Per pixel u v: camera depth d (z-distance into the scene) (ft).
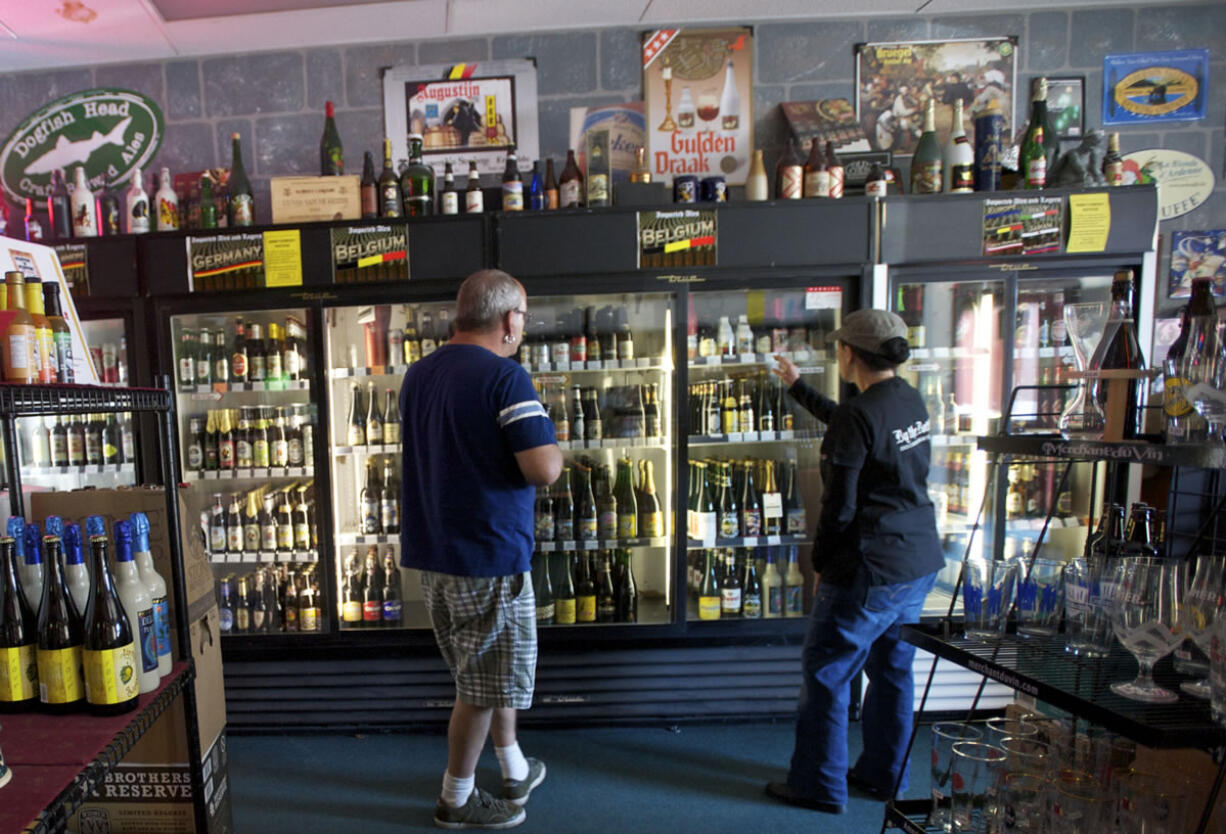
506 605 6.18
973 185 8.86
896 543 6.45
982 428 9.37
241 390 9.14
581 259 8.29
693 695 8.77
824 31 9.81
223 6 8.89
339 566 9.65
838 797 6.96
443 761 8.14
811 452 9.69
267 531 9.38
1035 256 8.21
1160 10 9.75
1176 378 3.92
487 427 6.01
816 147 8.80
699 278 8.34
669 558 9.28
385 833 6.79
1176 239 9.95
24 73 10.11
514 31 9.78
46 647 4.12
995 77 9.81
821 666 6.81
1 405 3.42
